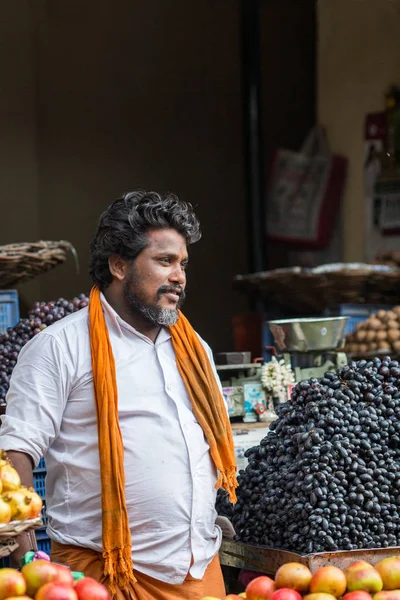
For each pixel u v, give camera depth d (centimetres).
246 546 301
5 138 679
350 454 285
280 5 723
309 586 241
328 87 676
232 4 728
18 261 424
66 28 696
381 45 647
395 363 313
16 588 211
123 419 263
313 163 677
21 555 255
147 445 262
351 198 668
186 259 275
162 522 263
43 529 371
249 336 590
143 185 716
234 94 734
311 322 405
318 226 673
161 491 262
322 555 274
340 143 671
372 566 254
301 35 727
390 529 284
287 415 313
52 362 262
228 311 734
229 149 735
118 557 253
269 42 724
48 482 271
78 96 700
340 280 578
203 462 272
